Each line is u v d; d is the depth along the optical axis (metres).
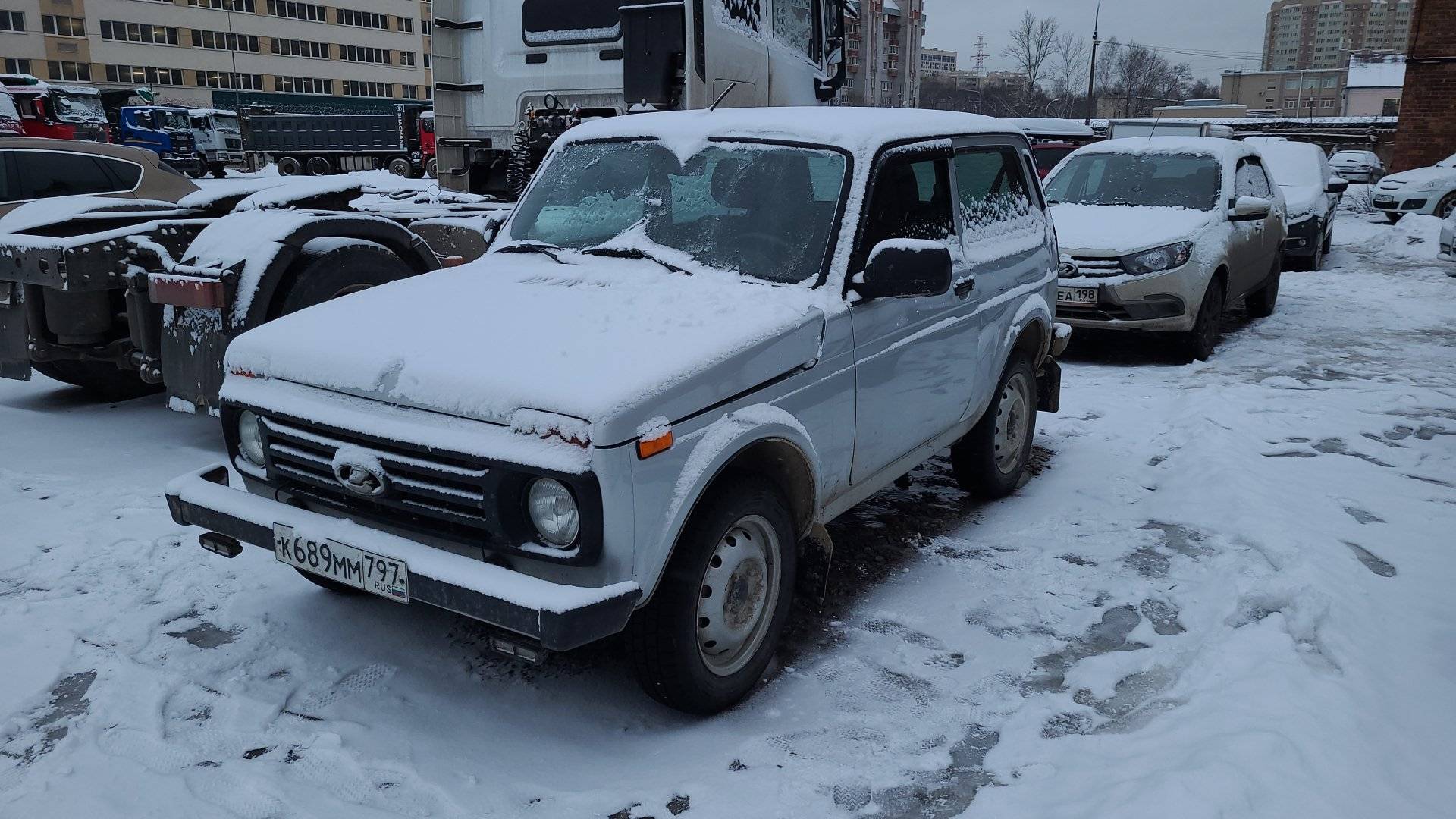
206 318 4.99
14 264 5.58
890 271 3.51
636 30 7.11
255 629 3.71
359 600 3.97
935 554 4.53
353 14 90.12
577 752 3.00
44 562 4.21
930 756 2.96
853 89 80.94
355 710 3.20
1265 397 7.18
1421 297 12.23
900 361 3.89
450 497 2.85
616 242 3.88
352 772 2.86
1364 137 43.28
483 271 3.91
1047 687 3.39
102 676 3.35
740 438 3.03
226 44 82.62
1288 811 2.52
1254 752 2.74
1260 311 10.94
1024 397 5.29
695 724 3.16
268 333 3.42
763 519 3.24
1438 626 3.69
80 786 2.77
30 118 26.33
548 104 7.62
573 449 2.67
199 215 6.45
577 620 2.61
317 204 6.24
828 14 9.29
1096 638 3.75
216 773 2.85
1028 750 2.98
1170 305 8.20
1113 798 2.62
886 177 3.91
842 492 3.76
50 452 5.72
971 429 4.87
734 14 7.44
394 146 33.81
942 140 4.39
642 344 3.03
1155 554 4.50
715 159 3.97
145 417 6.55
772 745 3.04
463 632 3.74
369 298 3.67
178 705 3.19
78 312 5.80
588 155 4.30
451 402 2.86
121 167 8.34
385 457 2.93
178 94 80.88
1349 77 76.19
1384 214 20.67
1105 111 89.69
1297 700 3.06
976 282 4.44
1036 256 5.13
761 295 3.45
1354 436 6.18
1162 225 8.50
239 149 41.75
